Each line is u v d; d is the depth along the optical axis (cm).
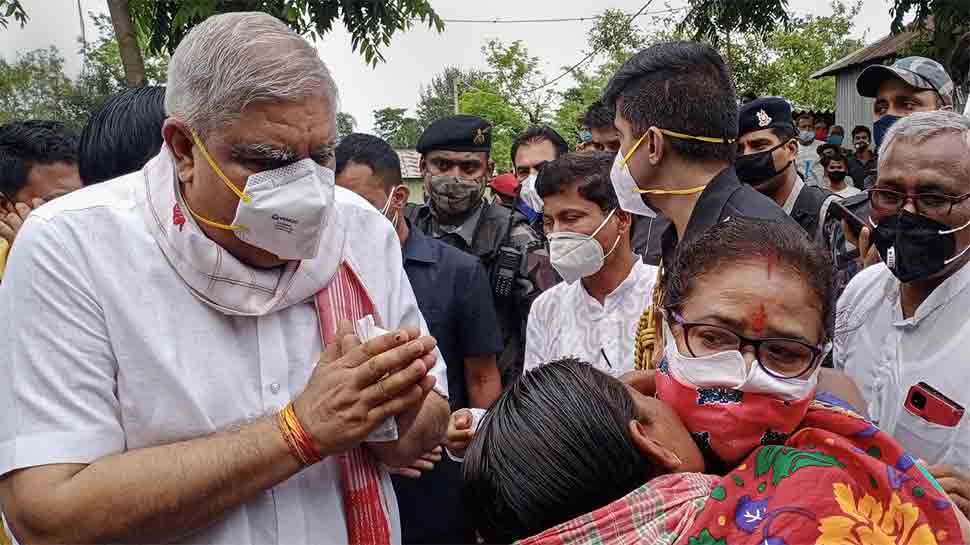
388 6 884
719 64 215
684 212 218
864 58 1634
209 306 154
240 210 144
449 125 388
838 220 334
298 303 166
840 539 107
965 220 191
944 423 195
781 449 118
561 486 119
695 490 118
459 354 307
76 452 142
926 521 112
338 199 182
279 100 139
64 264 146
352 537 170
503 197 497
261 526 157
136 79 808
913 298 208
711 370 125
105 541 139
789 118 362
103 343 147
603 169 266
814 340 124
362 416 140
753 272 124
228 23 143
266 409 157
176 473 138
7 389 144
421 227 412
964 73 1012
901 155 195
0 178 291
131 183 159
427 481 282
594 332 277
